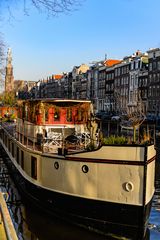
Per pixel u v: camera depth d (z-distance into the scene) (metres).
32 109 14.90
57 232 11.06
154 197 15.51
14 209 13.27
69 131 14.65
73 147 12.34
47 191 12.24
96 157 10.46
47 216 12.32
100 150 10.36
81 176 10.86
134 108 49.16
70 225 11.35
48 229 11.29
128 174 9.99
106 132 41.09
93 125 11.82
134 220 10.06
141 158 9.79
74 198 11.12
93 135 11.62
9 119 32.69
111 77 82.69
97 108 88.88
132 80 71.44
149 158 10.08
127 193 10.05
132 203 10.02
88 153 10.62
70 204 11.29
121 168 10.08
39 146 13.78
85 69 108.38
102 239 10.59
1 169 21.77
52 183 11.94
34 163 13.12
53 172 11.88
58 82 122.56
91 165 10.59
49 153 12.22
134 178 9.92
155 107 61.28
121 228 10.27
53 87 128.12
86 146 11.64
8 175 19.97
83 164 10.77
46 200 12.36
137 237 10.12
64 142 12.10
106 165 10.30
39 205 12.85
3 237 6.06
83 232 10.97
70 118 14.66
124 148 10.00
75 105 14.60
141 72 67.94
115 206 10.27
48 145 13.28
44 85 139.12
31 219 12.14
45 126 14.32
